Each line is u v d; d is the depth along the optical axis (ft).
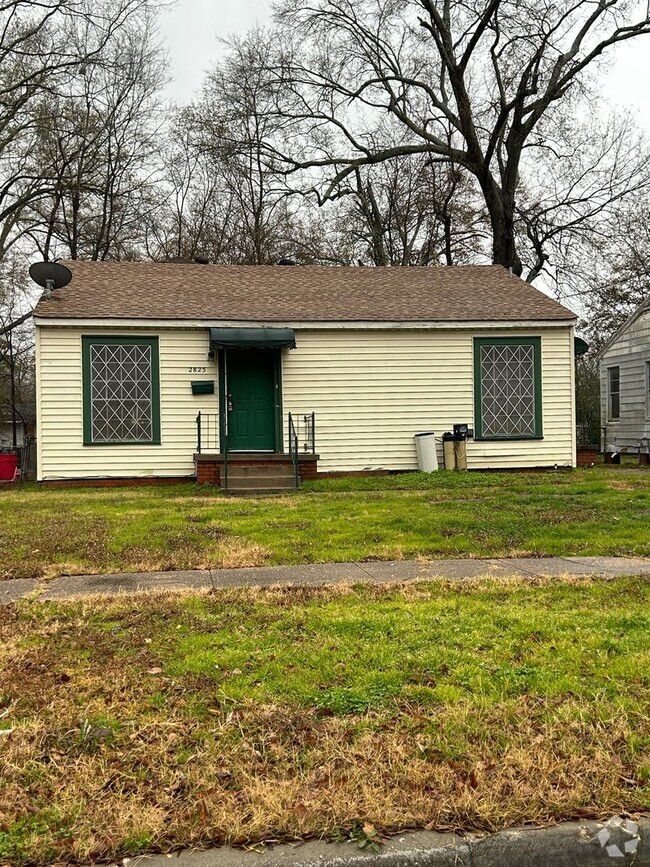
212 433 48.91
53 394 46.73
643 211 102.27
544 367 52.75
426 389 51.57
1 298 91.61
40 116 75.20
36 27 72.08
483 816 9.12
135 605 18.37
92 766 10.32
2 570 22.85
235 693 12.51
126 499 39.68
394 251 116.06
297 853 8.56
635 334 70.28
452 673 13.37
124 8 75.46
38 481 46.68
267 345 47.11
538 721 11.48
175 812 9.28
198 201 111.75
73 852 8.53
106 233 94.32
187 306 49.42
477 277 61.11
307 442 50.19
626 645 14.69
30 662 14.23
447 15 87.81
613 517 31.50
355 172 106.83
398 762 10.30
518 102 84.17
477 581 20.74
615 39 81.82
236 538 27.81
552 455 52.95
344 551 25.39
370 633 15.67
